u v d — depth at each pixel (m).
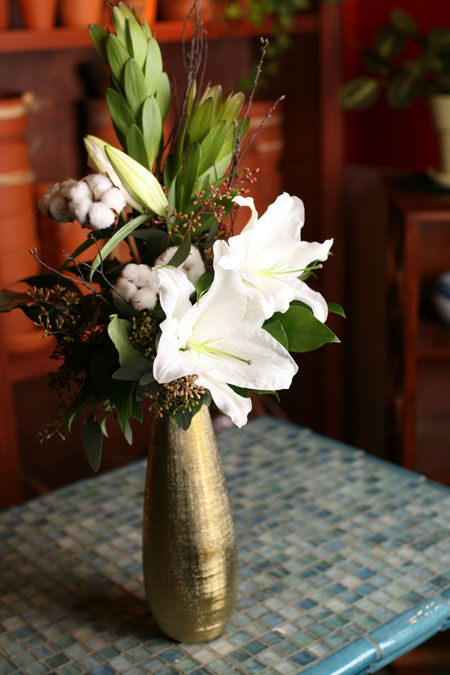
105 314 1.39
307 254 1.37
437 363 3.08
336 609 1.56
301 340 1.38
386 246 3.15
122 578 1.66
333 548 1.70
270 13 2.75
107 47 1.37
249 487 1.89
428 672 2.59
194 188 1.42
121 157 1.33
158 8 2.56
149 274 1.32
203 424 1.44
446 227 2.94
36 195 2.48
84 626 1.55
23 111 2.34
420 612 1.55
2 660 1.49
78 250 1.45
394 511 1.79
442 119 2.62
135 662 1.48
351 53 3.14
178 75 2.88
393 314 2.92
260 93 3.06
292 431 2.10
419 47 2.92
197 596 1.46
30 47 2.32
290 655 1.47
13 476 2.53
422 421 3.14
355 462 1.96
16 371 2.47
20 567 1.69
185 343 1.33
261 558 1.68
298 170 3.07
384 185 2.91
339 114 2.93
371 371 3.33
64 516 1.83
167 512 1.44
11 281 2.40
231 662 1.47
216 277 1.31
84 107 2.69
